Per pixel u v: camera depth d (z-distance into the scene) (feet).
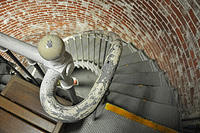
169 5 7.21
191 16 5.98
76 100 4.35
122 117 6.24
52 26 15.26
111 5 11.31
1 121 5.14
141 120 6.24
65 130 5.96
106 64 3.47
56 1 12.67
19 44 2.62
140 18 9.93
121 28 12.44
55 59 2.26
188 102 6.84
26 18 13.74
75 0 12.41
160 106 7.17
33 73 15.12
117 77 9.96
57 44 2.15
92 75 14.47
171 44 7.91
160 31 8.64
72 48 14.11
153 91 8.41
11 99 5.71
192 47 6.22
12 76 5.94
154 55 10.07
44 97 2.88
